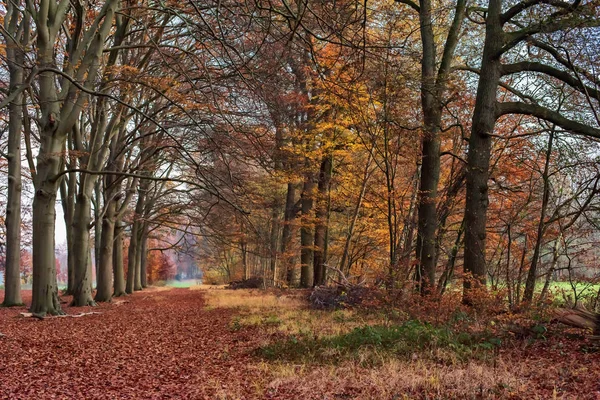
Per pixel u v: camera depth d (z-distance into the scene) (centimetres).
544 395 558
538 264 1386
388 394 602
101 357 952
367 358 795
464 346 810
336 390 639
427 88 1399
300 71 1541
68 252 2966
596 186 1230
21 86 1127
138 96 2191
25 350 985
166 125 2003
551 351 763
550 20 1110
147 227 3975
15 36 1841
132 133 2031
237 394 662
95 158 2059
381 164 1909
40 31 1410
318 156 1928
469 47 1703
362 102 1483
